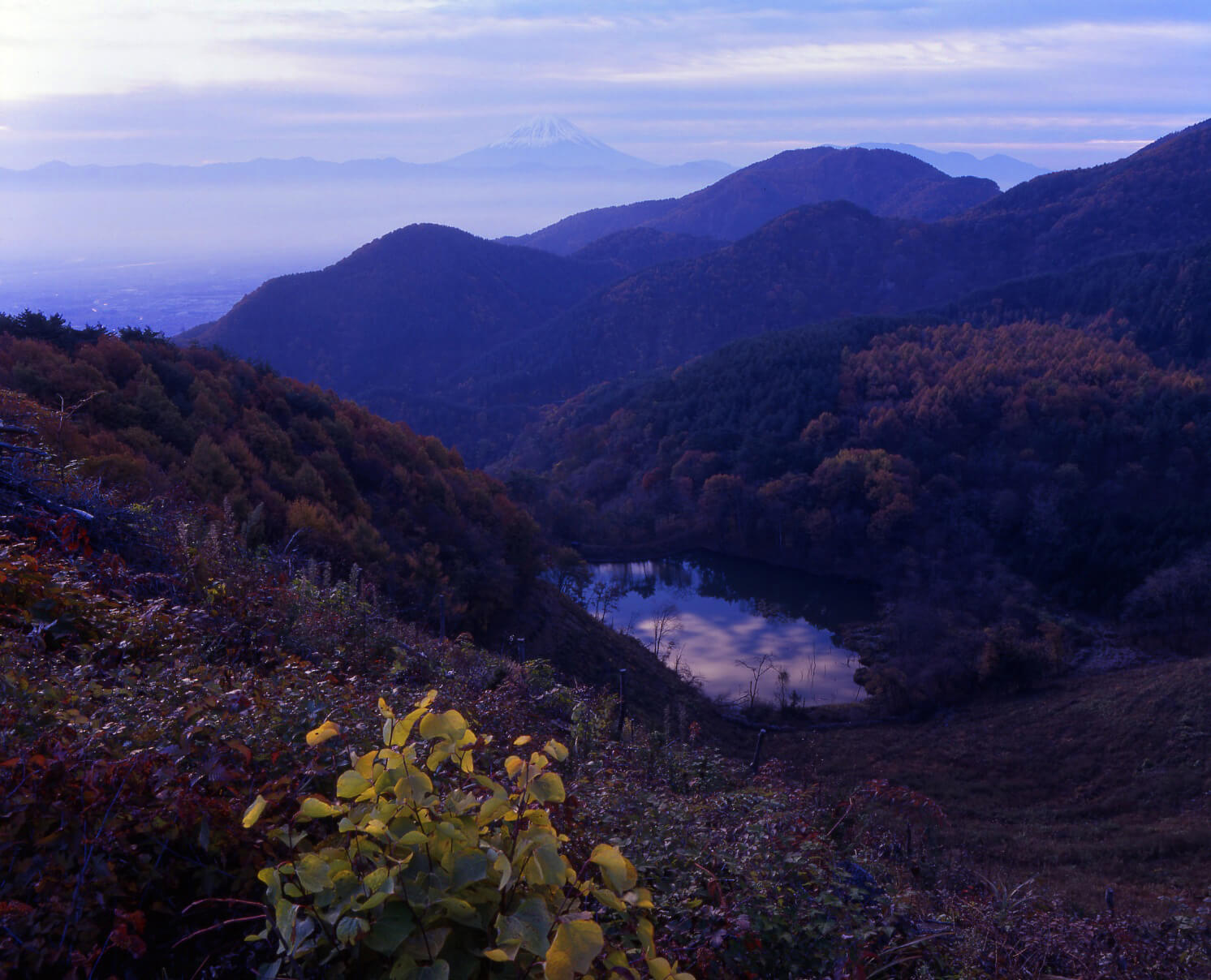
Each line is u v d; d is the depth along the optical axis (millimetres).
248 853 2270
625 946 2496
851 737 38906
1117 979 3965
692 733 8680
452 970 1579
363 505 31922
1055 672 48656
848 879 4055
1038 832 24703
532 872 1633
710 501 77812
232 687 3506
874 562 71438
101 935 2059
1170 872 19297
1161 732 34844
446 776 2771
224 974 2066
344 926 1502
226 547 7852
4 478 6340
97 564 5605
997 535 72062
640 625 58438
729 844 3787
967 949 3645
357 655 6277
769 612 61812
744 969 2791
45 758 2215
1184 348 118125
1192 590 56375
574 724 6719
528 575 38031
